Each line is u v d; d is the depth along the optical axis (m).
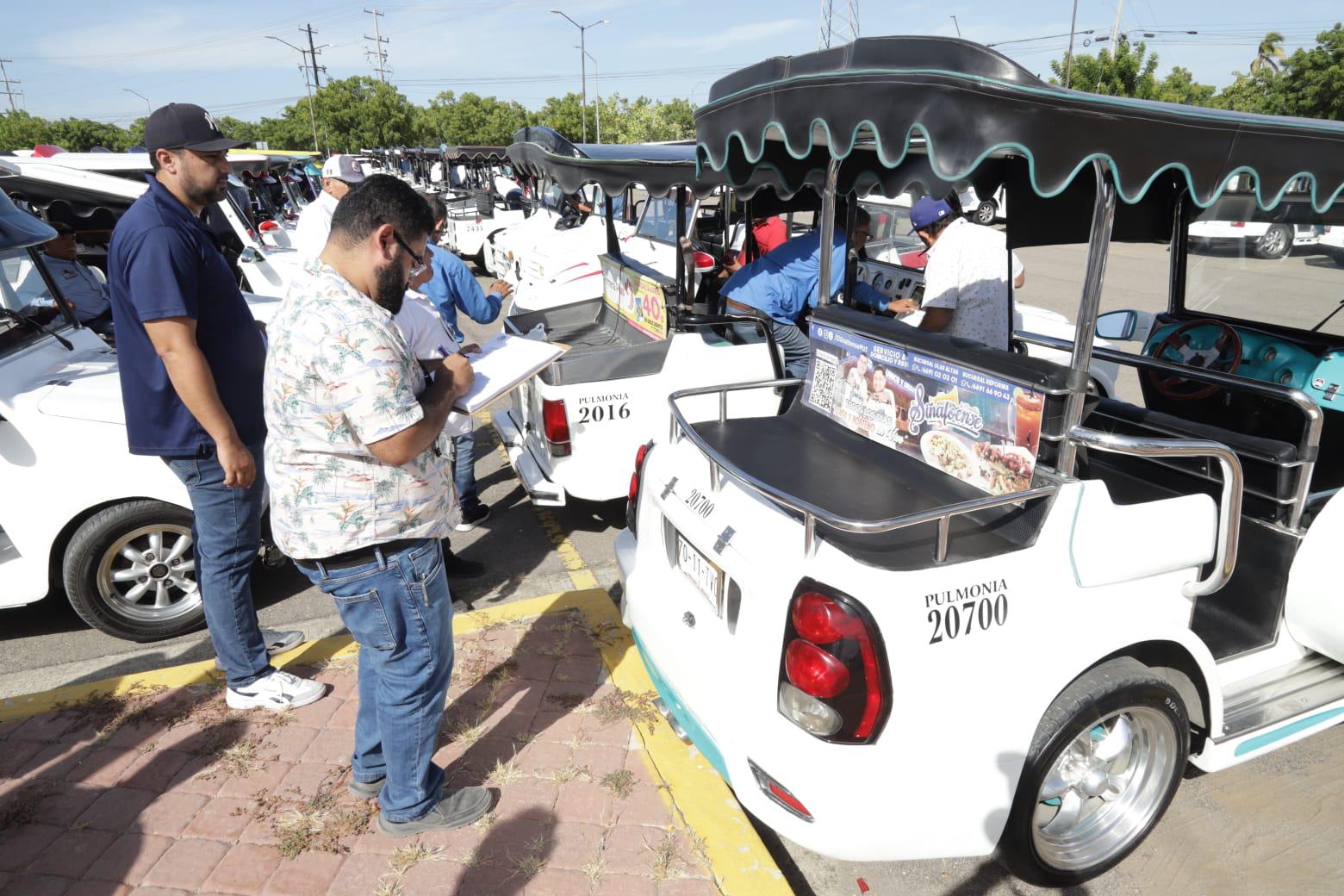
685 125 57.50
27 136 54.25
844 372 2.86
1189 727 2.51
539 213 12.16
